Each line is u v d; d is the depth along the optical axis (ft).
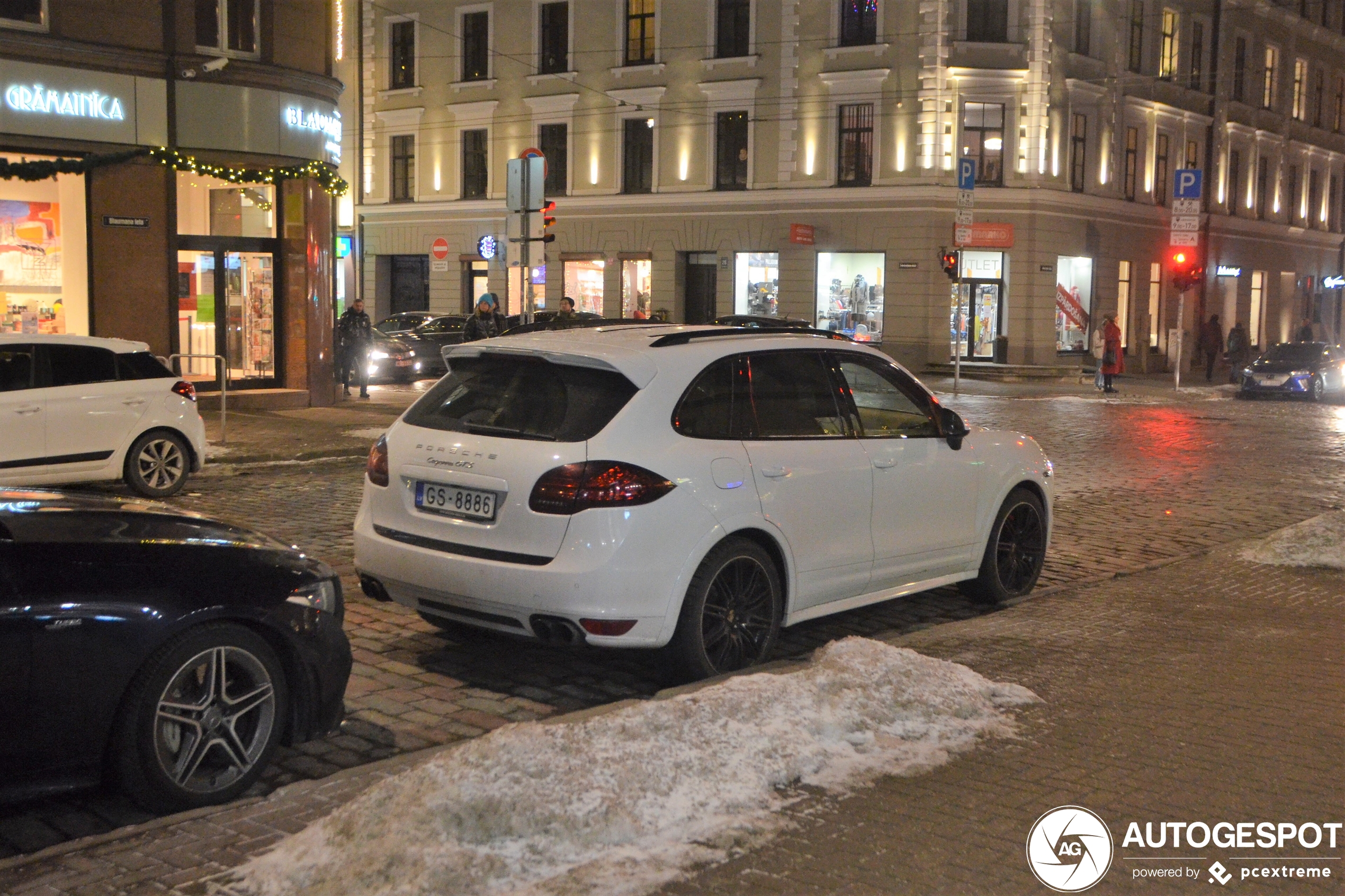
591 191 130.93
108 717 14.15
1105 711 17.79
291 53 63.77
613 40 127.85
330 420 61.00
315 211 66.39
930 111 113.60
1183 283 102.42
